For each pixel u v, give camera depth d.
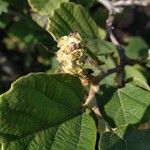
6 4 0.30
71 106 0.18
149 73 0.32
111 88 0.21
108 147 0.17
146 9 0.39
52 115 0.18
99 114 0.19
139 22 0.39
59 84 0.18
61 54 0.19
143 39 0.38
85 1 0.26
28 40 0.33
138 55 0.37
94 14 0.30
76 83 0.18
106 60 0.23
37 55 0.35
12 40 0.39
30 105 0.17
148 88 0.21
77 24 0.23
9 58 0.39
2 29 0.38
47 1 0.25
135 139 0.18
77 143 0.17
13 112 0.17
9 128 0.17
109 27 0.27
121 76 0.22
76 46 0.18
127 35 0.39
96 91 0.20
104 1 0.29
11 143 0.17
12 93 0.17
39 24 0.29
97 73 0.21
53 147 0.17
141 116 0.20
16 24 0.33
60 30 0.22
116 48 0.23
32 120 0.17
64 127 0.18
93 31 0.23
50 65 0.33
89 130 0.18
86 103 0.19
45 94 0.18
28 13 0.29
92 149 0.17
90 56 0.21
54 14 0.22
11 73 0.39
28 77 0.17
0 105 0.17
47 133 0.17
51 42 0.25
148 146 0.18
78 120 0.18
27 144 0.17
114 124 0.20
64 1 0.24
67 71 0.19
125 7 0.33
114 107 0.20
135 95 0.20
